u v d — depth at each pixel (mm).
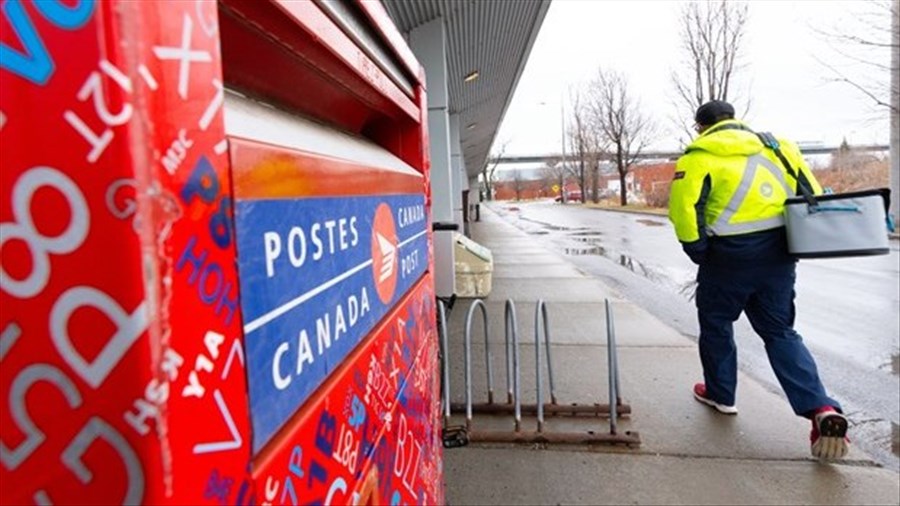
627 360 4617
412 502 1349
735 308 3236
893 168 15672
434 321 1874
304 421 725
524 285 8562
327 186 843
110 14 429
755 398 3756
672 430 3266
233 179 576
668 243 16312
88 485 460
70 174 442
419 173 1676
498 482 2727
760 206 2945
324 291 819
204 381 514
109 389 448
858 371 4754
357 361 952
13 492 474
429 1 6668
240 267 583
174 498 461
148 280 444
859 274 9914
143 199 443
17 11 445
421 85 1749
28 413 466
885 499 2555
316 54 934
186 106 507
